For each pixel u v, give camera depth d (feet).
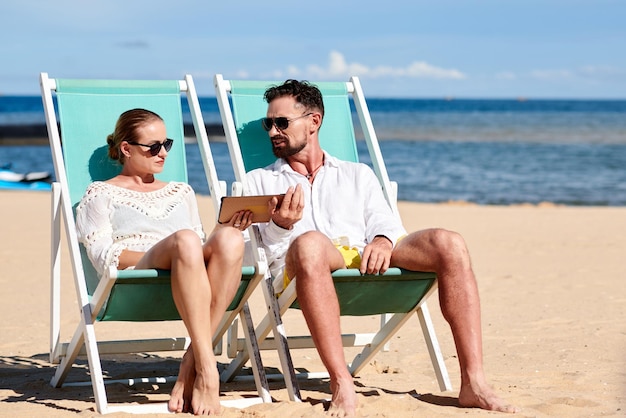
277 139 13.88
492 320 20.04
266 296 12.85
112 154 13.52
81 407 12.33
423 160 93.09
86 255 13.33
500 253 32.24
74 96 14.21
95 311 12.04
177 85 14.87
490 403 11.68
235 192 13.20
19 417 11.68
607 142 124.67
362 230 13.75
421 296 13.08
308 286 11.69
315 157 14.08
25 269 27.30
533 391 13.33
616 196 66.13
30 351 17.01
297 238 11.89
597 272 27.73
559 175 80.53
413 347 17.44
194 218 13.65
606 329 18.75
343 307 12.79
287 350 12.66
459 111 256.93
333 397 11.62
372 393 13.35
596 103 387.14
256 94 15.19
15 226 38.27
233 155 14.14
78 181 13.69
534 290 24.39
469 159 94.79
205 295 11.45
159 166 13.33
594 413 11.90
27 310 21.21
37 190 61.11
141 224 12.99
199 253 11.39
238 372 14.47
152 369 15.83
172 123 14.60
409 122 175.52
